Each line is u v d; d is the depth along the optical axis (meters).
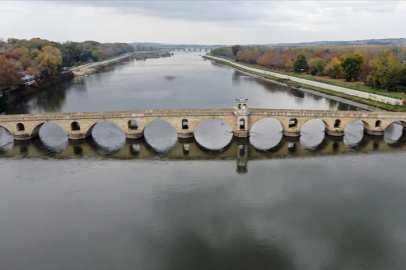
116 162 79.38
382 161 78.31
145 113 90.12
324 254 48.28
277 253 48.44
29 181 69.56
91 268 45.84
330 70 194.00
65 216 57.16
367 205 59.78
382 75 137.88
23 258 47.78
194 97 150.50
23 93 152.25
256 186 67.12
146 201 61.78
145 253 48.59
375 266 46.16
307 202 61.03
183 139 92.12
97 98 149.38
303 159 80.38
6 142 92.12
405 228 53.75
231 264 46.47
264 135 97.12
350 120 92.62
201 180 69.94
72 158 81.69
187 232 52.91
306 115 91.81
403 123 97.12
